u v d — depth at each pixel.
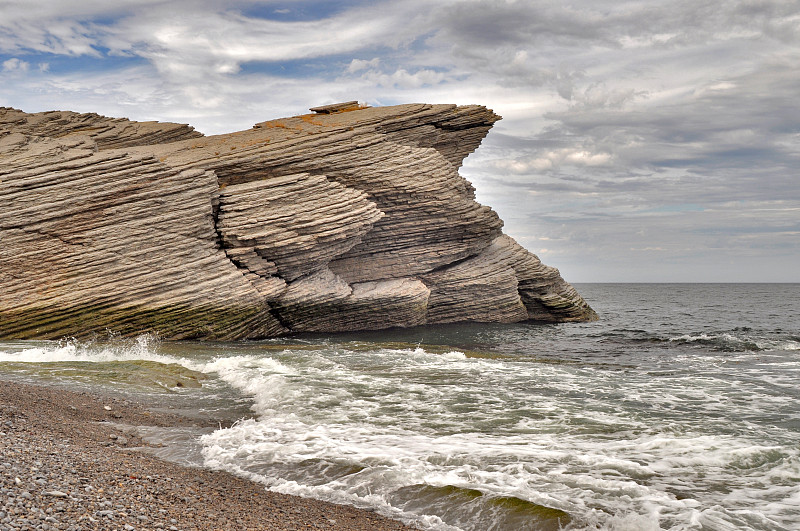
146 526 7.10
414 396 18.52
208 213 35.38
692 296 128.38
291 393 18.64
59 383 18.28
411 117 44.88
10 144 35.03
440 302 47.34
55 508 7.08
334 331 42.75
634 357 30.30
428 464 11.53
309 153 39.88
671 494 10.23
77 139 38.53
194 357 26.73
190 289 34.09
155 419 14.98
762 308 77.69
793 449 12.62
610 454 12.45
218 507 8.55
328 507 9.40
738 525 9.03
